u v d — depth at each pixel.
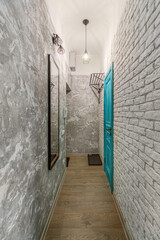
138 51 0.92
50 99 1.26
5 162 0.58
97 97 3.40
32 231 0.88
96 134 3.45
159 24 0.66
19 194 0.71
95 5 1.73
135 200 0.97
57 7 1.65
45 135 1.18
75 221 1.29
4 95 0.57
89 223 1.27
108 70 2.02
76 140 3.46
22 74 0.74
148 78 0.78
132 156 1.04
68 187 1.90
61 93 2.01
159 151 0.67
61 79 2.01
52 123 1.43
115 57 1.60
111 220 1.31
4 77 0.57
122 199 1.29
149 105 0.77
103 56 2.56
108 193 1.75
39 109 1.03
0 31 0.54
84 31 2.33
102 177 2.20
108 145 2.07
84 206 1.50
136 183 0.96
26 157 0.80
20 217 0.72
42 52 1.10
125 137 1.22
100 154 3.11
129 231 1.08
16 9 0.67
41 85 1.08
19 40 0.70
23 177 0.75
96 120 3.43
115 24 1.58
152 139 0.74
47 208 1.24
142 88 0.86
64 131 2.30
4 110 0.58
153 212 0.72
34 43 0.92
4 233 0.57
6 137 0.59
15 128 0.67
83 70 3.38
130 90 1.08
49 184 1.31
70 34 2.43
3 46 0.56
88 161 2.91
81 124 3.45
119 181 1.41
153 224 0.72
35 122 0.95
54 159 1.49
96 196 1.69
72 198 1.65
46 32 1.20
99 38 2.56
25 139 0.78
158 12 0.66
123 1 1.25
